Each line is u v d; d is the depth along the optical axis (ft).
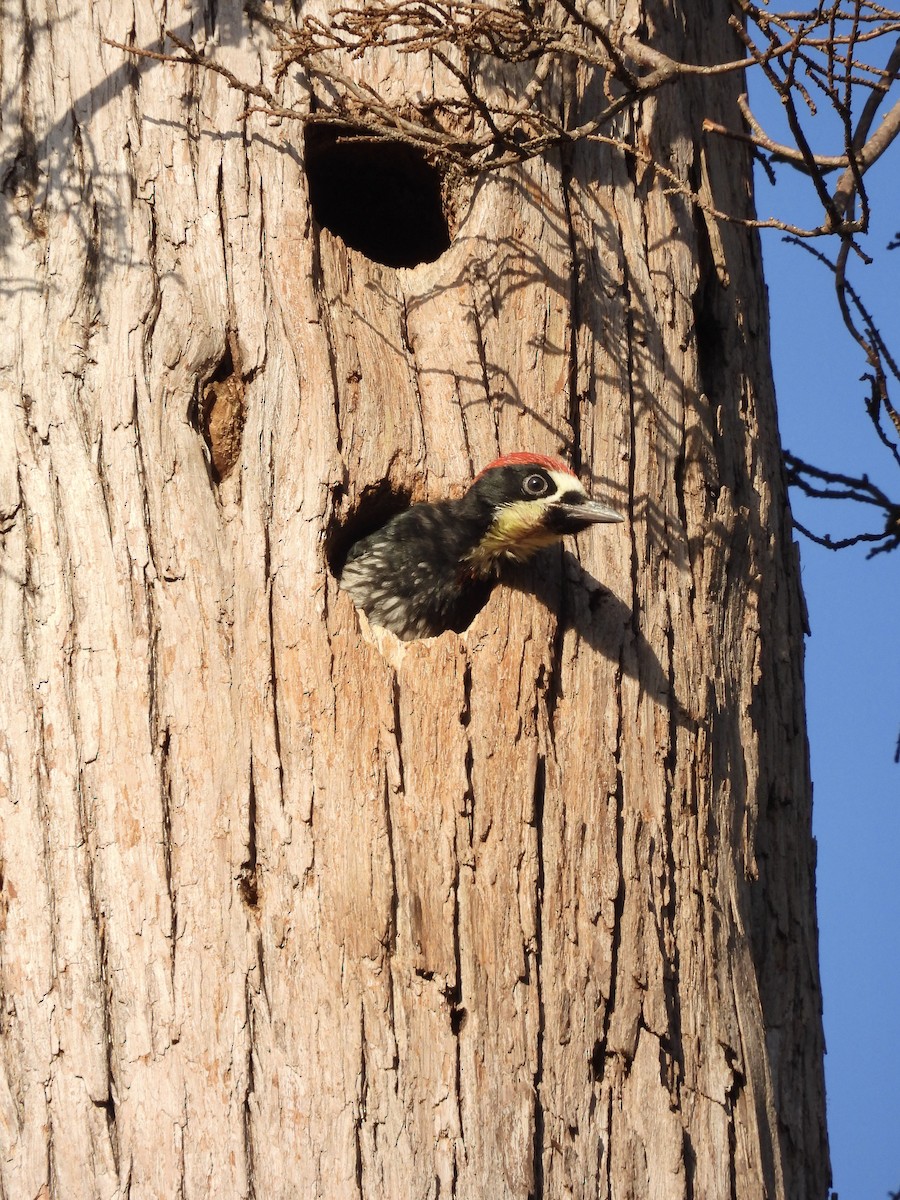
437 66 20.36
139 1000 17.03
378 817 17.72
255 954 17.13
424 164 21.25
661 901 18.71
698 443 20.92
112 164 19.47
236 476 18.71
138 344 18.86
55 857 17.52
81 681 17.95
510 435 19.89
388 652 18.78
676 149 21.91
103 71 19.75
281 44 19.58
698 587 20.51
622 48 20.71
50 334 18.92
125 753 17.67
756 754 20.89
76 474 18.49
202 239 19.38
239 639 18.08
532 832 18.21
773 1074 19.86
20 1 19.94
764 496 22.08
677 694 19.71
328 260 19.76
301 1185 16.44
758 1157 18.38
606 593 19.61
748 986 19.30
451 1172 16.71
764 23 19.67
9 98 19.71
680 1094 18.08
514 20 19.40
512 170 20.45
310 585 18.35
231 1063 16.80
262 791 17.66
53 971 17.24
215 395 19.07
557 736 18.81
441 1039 17.16
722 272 22.25
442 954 17.46
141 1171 16.58
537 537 19.33
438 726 18.26
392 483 19.56
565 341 20.29
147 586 18.13
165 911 17.24
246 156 19.67
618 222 21.09
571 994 17.83
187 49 19.27
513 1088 17.20
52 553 18.31
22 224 19.33
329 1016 16.99
